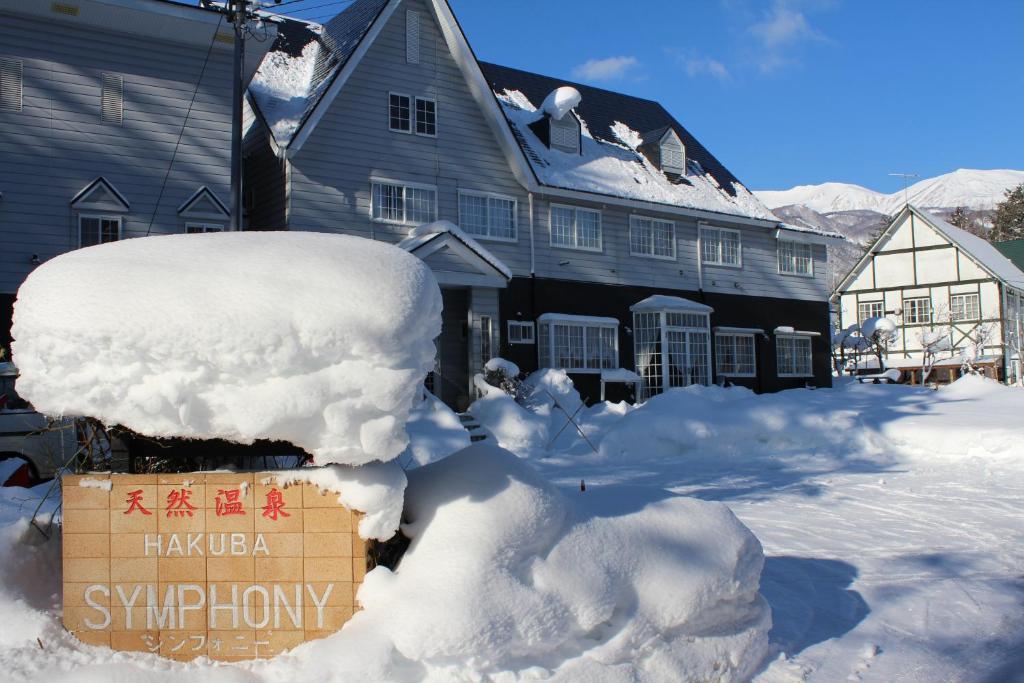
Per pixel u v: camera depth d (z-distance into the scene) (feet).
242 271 11.83
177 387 11.46
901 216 142.41
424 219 68.23
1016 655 16.98
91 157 56.29
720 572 14.42
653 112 101.24
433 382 68.69
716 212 87.15
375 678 11.23
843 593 21.09
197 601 12.70
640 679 12.86
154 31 57.98
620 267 80.79
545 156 79.25
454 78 70.95
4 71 53.93
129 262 12.14
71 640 12.71
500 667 11.90
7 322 52.80
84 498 12.87
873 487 37.96
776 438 52.75
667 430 52.31
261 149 66.64
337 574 12.55
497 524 12.49
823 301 98.99
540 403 62.44
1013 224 255.70
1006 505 33.12
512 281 72.54
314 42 76.43
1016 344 136.26
